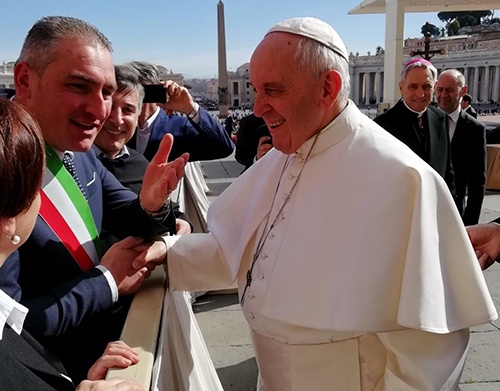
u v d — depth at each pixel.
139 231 1.79
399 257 1.37
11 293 1.21
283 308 1.46
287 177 1.63
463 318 1.37
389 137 1.54
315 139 1.56
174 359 1.82
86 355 1.59
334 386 1.50
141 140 3.29
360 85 75.69
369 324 1.33
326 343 1.48
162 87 2.98
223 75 31.80
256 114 1.53
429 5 16.47
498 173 8.48
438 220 1.38
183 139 3.34
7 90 1.69
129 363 1.22
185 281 1.80
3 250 0.92
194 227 4.68
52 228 1.49
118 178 2.49
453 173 3.55
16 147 0.83
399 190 1.38
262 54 1.44
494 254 1.89
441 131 3.46
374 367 1.50
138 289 1.70
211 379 2.24
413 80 3.33
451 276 1.38
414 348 1.38
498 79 64.50
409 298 1.30
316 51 1.41
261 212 1.72
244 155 3.94
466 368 2.86
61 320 1.32
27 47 1.44
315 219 1.49
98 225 1.76
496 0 16.45
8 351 0.93
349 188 1.46
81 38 1.42
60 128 1.46
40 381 0.88
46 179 1.51
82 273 1.52
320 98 1.46
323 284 1.41
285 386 1.56
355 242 1.39
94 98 1.45
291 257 1.49
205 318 3.63
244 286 1.77
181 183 4.03
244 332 3.39
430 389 1.34
